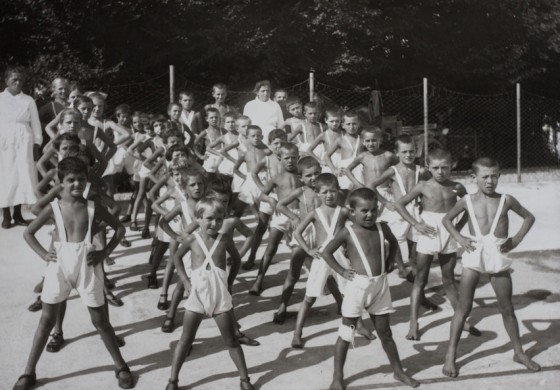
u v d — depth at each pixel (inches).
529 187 547.8
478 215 193.2
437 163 219.0
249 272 294.5
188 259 225.9
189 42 650.8
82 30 623.2
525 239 352.5
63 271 181.0
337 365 179.9
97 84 599.5
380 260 181.0
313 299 213.5
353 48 714.2
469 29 772.6
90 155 223.3
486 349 208.7
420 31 751.1
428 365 196.5
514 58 788.0
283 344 215.0
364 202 177.9
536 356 201.8
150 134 361.4
